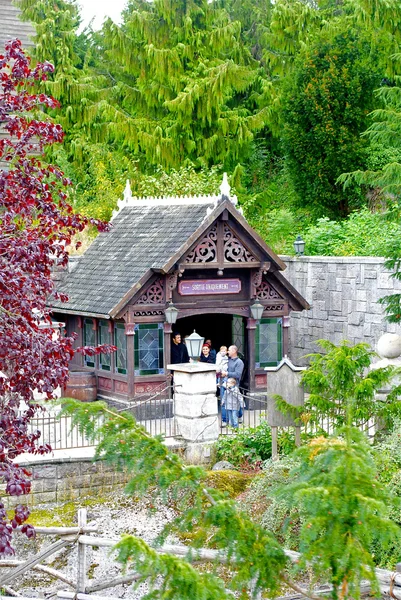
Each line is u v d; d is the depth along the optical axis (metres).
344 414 15.04
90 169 39.66
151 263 22.31
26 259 11.57
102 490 18.16
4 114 12.11
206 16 43.00
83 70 45.16
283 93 39.12
